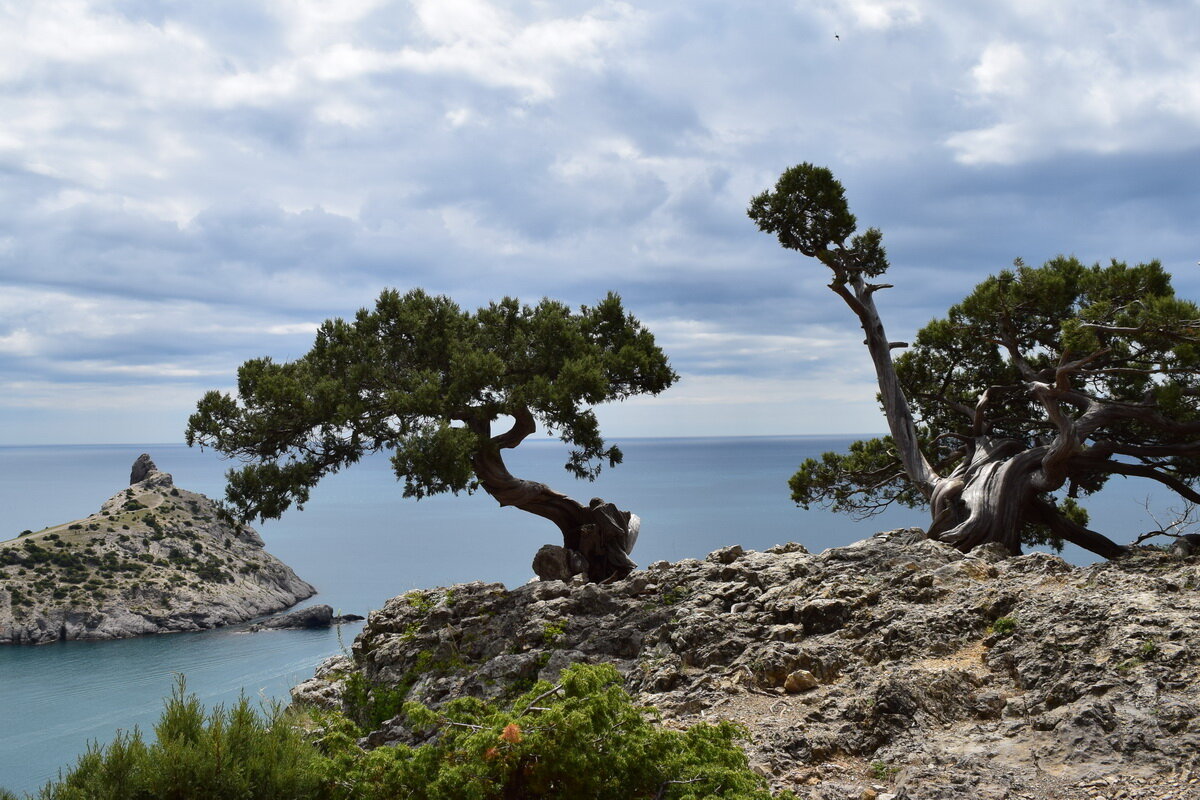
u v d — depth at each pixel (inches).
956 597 384.2
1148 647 293.7
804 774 262.8
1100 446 727.1
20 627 3740.2
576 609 480.1
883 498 1024.9
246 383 768.9
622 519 805.9
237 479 705.0
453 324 794.2
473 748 199.5
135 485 5447.8
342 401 718.5
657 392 830.5
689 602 440.5
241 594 4498.0
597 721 204.2
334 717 235.8
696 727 223.9
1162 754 239.3
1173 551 475.2
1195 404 732.0
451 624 522.0
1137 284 736.3
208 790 185.5
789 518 5565.9
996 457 769.6
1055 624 329.1
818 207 876.0
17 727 2261.3
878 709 290.4
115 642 3742.6
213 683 2682.1
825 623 382.3
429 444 657.0
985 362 952.3
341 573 5644.7
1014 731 272.4
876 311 904.3
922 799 236.1
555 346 784.3
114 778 184.5
